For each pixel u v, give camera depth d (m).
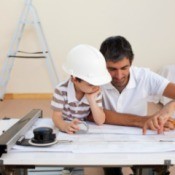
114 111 1.26
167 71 3.61
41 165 0.74
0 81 3.73
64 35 3.88
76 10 3.83
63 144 0.85
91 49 0.99
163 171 0.78
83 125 1.08
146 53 3.98
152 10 3.88
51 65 3.86
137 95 1.33
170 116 1.06
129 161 0.75
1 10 3.78
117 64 1.12
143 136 0.97
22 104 3.56
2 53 3.87
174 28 3.94
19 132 0.88
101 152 0.79
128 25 3.90
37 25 3.71
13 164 0.74
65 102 1.14
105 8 3.85
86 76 0.95
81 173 1.52
